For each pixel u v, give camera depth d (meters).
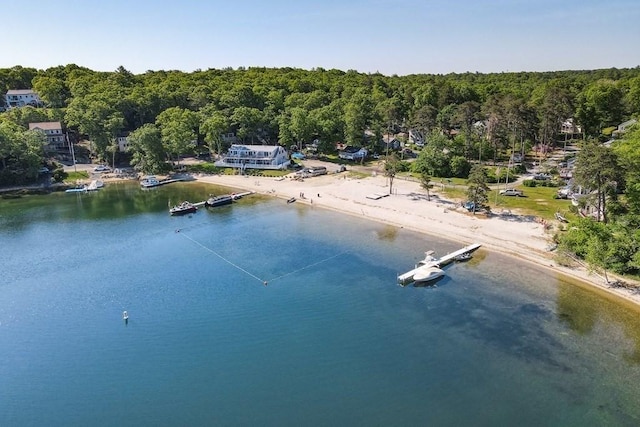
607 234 75.38
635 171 86.56
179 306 69.62
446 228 98.75
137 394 50.81
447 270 79.88
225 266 84.00
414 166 148.38
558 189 122.00
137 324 64.75
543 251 84.69
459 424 45.66
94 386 52.22
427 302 69.38
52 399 50.28
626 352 56.38
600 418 46.22
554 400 48.69
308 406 48.47
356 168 156.38
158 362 56.28
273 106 190.12
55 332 62.97
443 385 51.22
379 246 92.25
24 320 66.12
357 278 78.12
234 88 197.50
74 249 93.25
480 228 97.44
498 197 117.12
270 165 158.00
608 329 61.12
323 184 138.75
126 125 182.12
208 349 58.62
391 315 65.94
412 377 52.62
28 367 55.66
